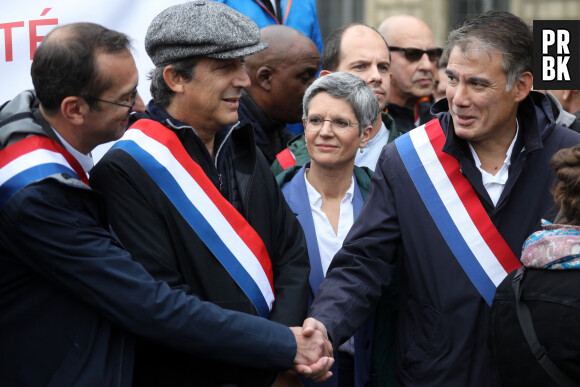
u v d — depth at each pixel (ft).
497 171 10.71
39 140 8.74
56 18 12.57
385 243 10.88
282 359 9.18
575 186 8.86
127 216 9.24
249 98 14.15
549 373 8.69
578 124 13.06
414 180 10.82
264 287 9.85
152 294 8.74
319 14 32.17
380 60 13.89
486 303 10.46
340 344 10.36
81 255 8.57
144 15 12.76
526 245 9.22
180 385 9.39
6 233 8.60
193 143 9.87
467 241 10.57
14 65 12.64
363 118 11.59
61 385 8.66
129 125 10.11
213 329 8.91
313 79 14.21
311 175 12.02
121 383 8.82
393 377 11.44
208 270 9.52
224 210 9.70
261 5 16.24
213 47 9.43
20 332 8.82
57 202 8.53
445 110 11.48
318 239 11.73
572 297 8.62
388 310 11.53
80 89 8.73
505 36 10.01
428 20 31.12
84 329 8.80
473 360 10.45
